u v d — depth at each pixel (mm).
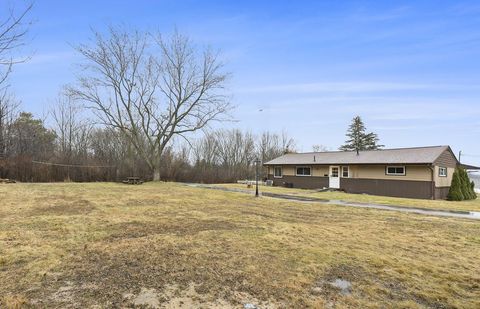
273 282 4297
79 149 32281
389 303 3746
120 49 28328
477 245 6801
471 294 4098
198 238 6641
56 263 4867
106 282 4152
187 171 33406
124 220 8594
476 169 27078
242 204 13375
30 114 30016
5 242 6023
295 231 7668
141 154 29203
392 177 21438
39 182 24453
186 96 29547
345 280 4465
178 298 3719
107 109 28328
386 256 5699
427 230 8430
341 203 15242
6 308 3342
